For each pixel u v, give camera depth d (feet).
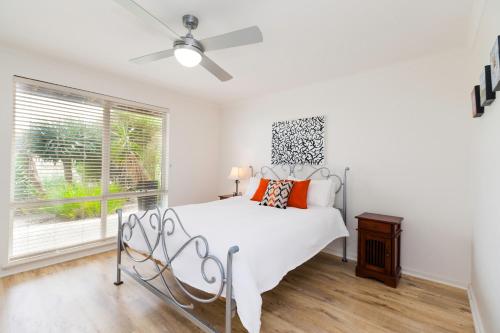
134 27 6.57
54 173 8.84
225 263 4.59
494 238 4.63
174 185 12.59
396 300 6.74
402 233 8.54
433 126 8.00
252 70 9.38
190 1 5.39
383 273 7.72
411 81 8.42
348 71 9.41
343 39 7.02
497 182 4.47
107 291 6.96
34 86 8.32
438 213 7.90
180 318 5.81
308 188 9.44
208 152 14.34
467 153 7.42
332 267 8.99
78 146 9.38
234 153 14.21
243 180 13.80
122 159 10.68
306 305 6.46
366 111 9.41
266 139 12.66
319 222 7.64
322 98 10.64
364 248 8.13
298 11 5.73
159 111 11.87
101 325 5.53
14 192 8.06
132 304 6.35
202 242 5.04
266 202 9.16
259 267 4.86
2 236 7.72
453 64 7.66
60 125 8.93
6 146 7.77
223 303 6.44
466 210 7.43
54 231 8.89
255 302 4.21
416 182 8.31
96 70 9.58
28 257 8.27
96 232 9.93
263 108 12.82
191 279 5.10
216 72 6.90
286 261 5.80
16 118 8.04
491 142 4.92
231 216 7.13
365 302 6.63
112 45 7.57
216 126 14.80
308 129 10.93
